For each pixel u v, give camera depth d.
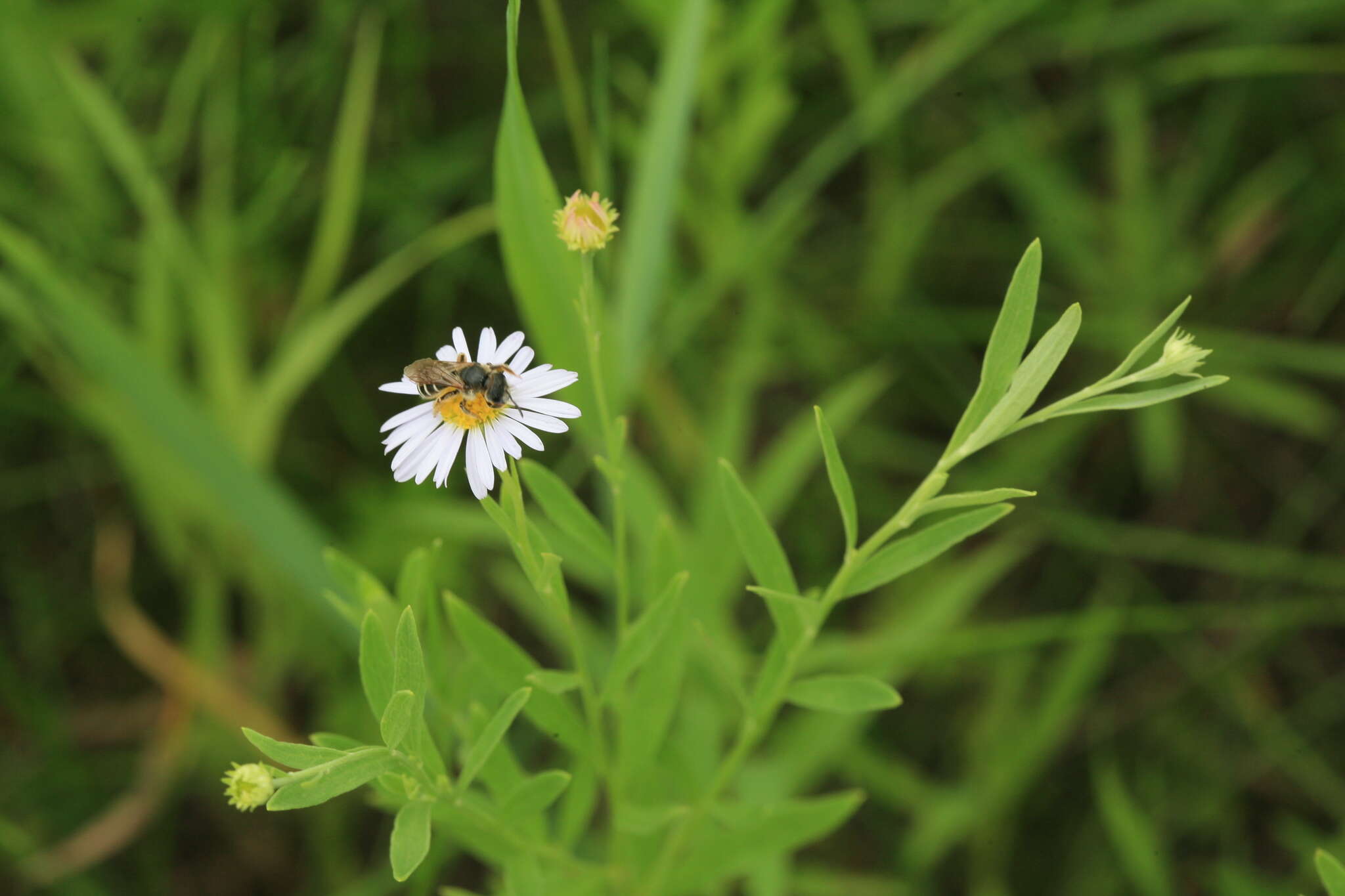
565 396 0.58
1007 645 0.63
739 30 0.66
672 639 0.54
